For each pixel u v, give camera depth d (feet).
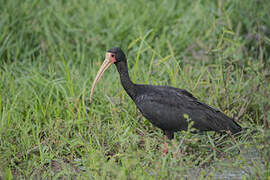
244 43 51.34
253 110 41.70
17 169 34.78
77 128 39.78
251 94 41.45
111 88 43.68
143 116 38.96
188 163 30.89
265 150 31.07
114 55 37.88
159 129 39.50
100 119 40.52
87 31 55.93
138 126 39.60
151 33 55.93
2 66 48.08
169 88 37.27
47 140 36.83
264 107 34.06
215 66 46.34
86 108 41.24
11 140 37.35
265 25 55.62
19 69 48.60
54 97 44.98
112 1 61.72
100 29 56.95
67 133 37.96
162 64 46.78
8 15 56.03
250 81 43.21
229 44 51.52
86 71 46.88
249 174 30.45
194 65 51.34
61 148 36.29
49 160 34.99
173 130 36.70
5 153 35.12
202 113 35.50
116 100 40.60
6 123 38.91
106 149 36.27
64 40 55.83
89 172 31.73
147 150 33.71
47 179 33.32
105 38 55.72
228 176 32.37
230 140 35.94
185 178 31.17
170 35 56.34
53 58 50.80
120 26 56.18
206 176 32.01
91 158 33.17
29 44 54.60
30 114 40.96
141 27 55.98
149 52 51.70
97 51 52.26
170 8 60.70
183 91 37.22
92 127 38.24
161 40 53.83
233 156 33.96
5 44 53.21
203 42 53.72
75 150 36.91
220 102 42.04
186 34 55.16
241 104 42.19
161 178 28.89
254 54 51.90
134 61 51.03
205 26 55.57
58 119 38.55
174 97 36.24
